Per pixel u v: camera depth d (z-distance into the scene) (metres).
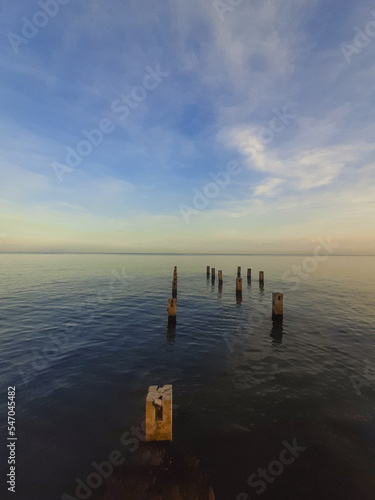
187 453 3.13
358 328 13.03
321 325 13.61
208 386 7.38
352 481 4.19
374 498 3.90
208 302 20.27
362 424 5.67
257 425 5.64
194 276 40.16
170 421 3.42
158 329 13.02
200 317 15.57
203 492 2.70
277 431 5.44
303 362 9.05
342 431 5.44
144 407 6.37
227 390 7.14
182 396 6.84
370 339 11.43
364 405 6.41
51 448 4.98
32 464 4.60
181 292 25.08
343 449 4.91
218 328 13.27
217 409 6.25
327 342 11.09
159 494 2.49
